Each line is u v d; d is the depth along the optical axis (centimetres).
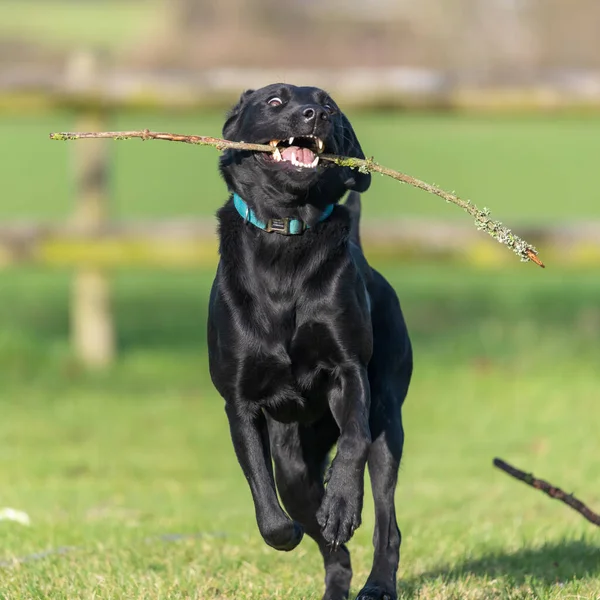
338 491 560
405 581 674
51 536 783
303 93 619
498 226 567
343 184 609
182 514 867
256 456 598
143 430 1189
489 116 1393
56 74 1420
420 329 1708
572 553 732
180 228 1373
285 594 639
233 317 599
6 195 2952
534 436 1133
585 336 1638
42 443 1135
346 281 600
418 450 1096
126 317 1808
